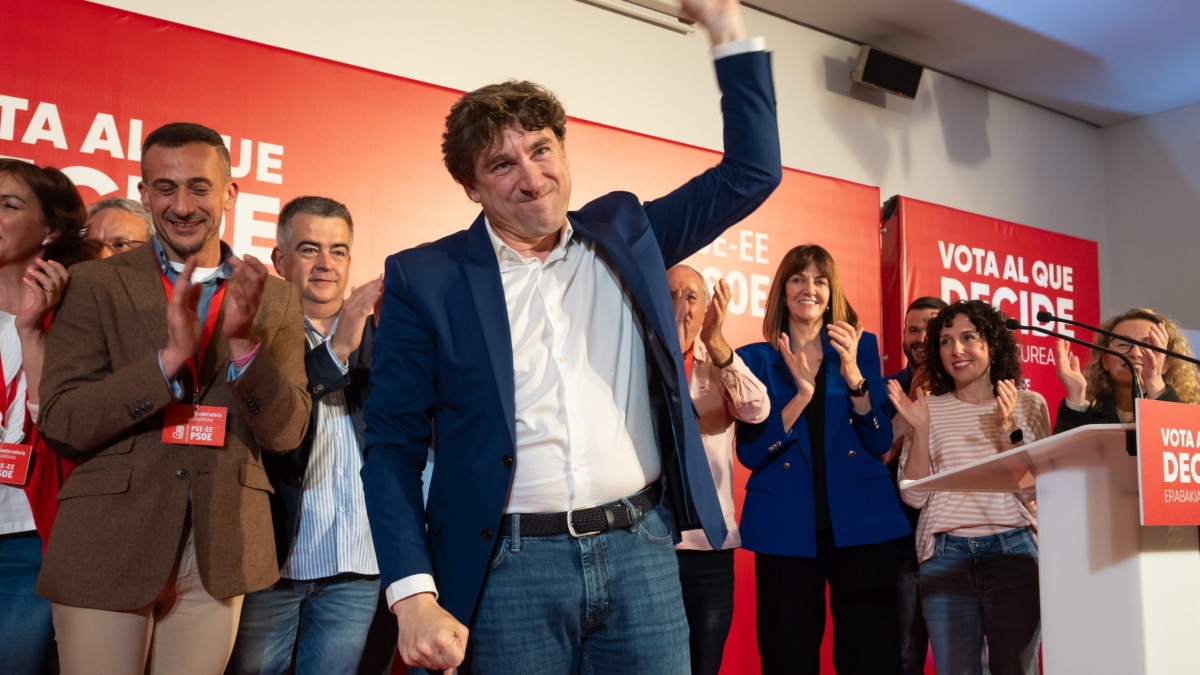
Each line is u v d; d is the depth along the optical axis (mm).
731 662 3861
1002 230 5102
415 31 3641
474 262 1395
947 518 2867
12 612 2004
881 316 4633
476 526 1290
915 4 4582
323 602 2389
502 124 1327
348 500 2410
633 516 1353
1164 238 5840
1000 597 2758
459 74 3730
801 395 2805
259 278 1830
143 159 2010
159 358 1774
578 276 1436
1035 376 5156
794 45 4738
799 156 4688
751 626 3938
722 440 2877
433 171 3393
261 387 1924
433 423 1448
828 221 4449
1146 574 1573
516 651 1287
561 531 1312
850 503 2750
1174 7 4668
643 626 1323
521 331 1372
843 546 2717
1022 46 5023
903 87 4906
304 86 3172
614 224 1439
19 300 2139
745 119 1418
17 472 1972
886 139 5047
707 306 2951
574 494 1319
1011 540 2766
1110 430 1469
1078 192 5961
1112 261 6062
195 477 1906
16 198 2109
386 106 3320
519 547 1304
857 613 2709
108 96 2857
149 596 1801
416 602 1218
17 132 2723
